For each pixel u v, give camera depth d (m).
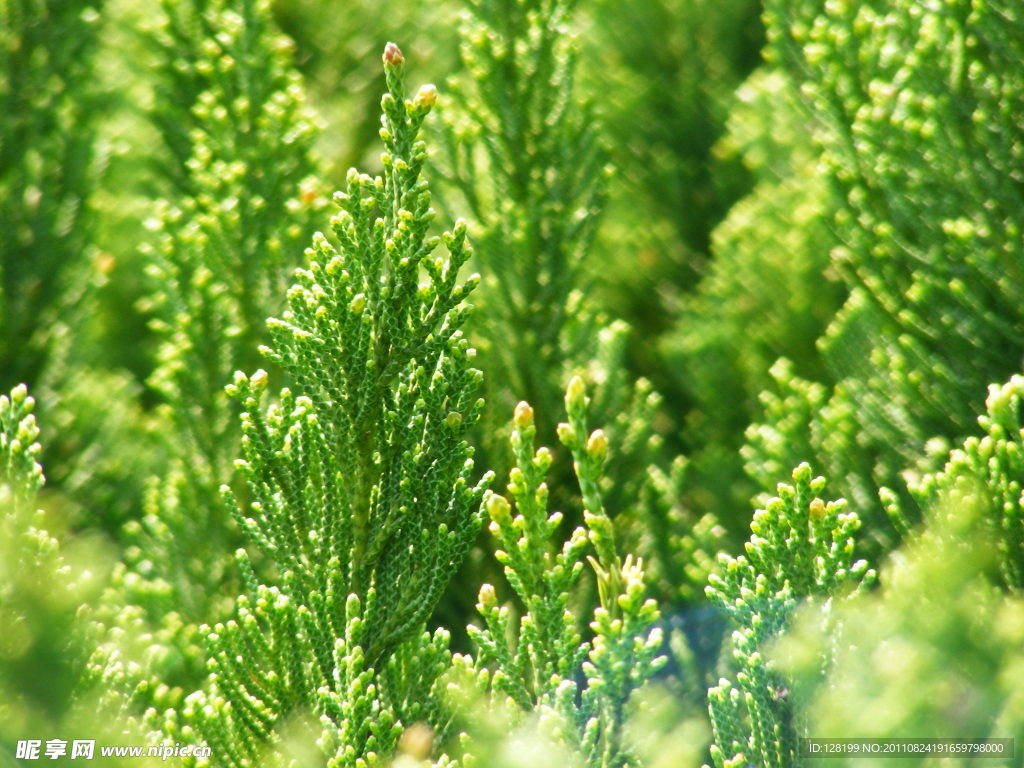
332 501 0.79
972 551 0.77
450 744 0.79
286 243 0.87
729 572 0.78
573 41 0.88
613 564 0.76
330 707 0.78
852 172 0.85
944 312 0.83
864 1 0.85
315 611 0.79
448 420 0.79
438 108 0.88
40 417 0.91
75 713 0.78
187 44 0.90
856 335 0.86
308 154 0.89
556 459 0.87
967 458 0.79
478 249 0.88
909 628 0.75
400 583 0.79
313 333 0.79
